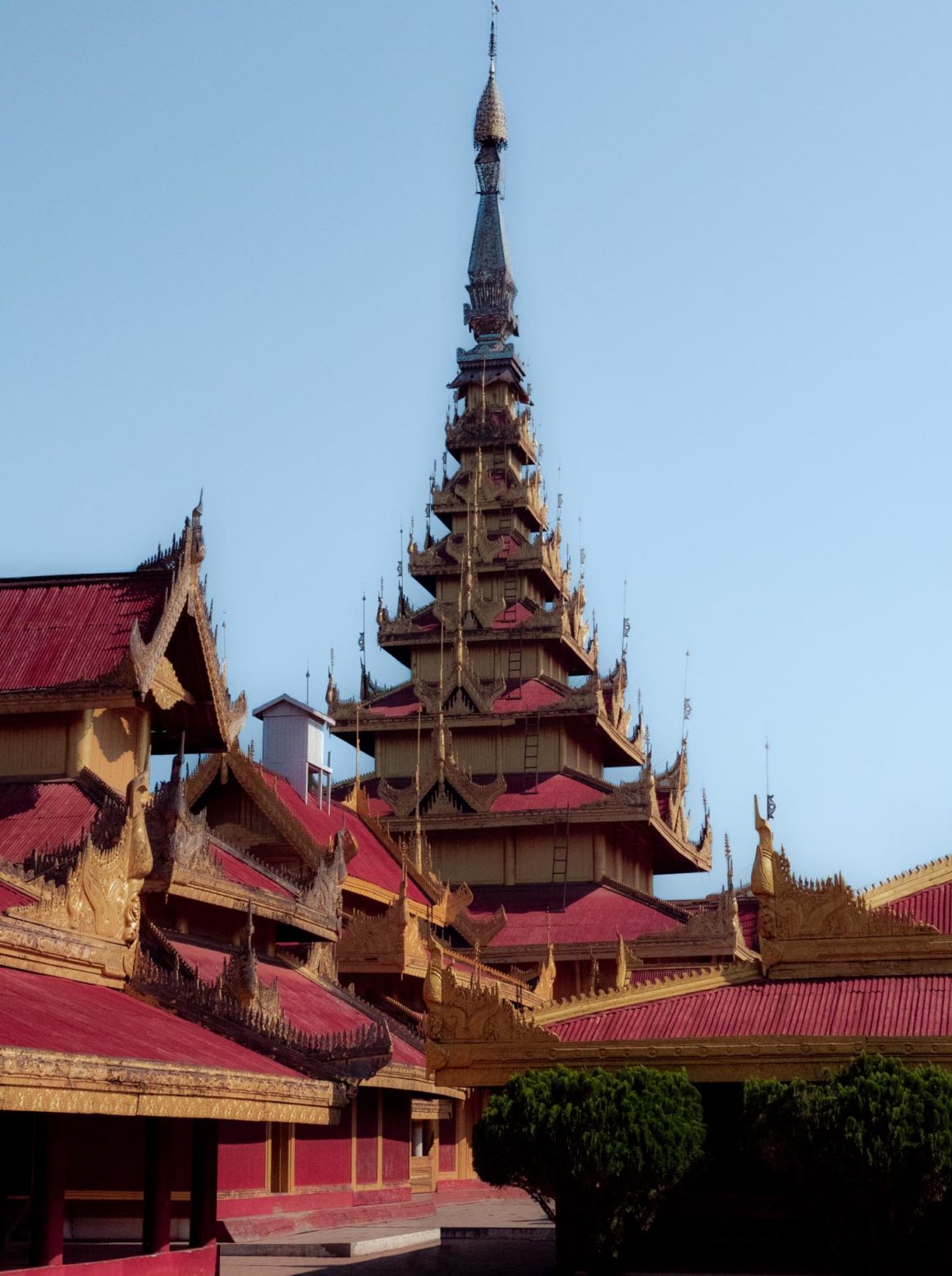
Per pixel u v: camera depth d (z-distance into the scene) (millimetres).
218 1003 32062
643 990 35000
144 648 40125
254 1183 42406
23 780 40281
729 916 77438
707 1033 33094
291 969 49844
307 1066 31156
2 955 28172
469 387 98750
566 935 79188
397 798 85250
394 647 92688
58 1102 22469
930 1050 31094
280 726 65125
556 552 96438
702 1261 33375
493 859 84875
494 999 33875
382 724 88625
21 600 43250
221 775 57438
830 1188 30312
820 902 35031
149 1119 29500
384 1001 60688
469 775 86562
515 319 101438
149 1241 29016
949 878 36844
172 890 40562
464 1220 53094
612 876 85938
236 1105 27203
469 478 96688
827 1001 33750
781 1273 32656
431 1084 53094
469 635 91312
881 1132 29234
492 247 102188
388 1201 51812
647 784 83625
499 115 103688
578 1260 32062
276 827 57094
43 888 30062
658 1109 30922
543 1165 31031
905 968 34406
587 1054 32969
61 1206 26312
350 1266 37188
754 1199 33500
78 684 39938
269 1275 34812
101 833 32531
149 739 44188
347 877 64375
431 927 65938
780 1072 31891
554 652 93875
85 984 30781
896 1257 30078
